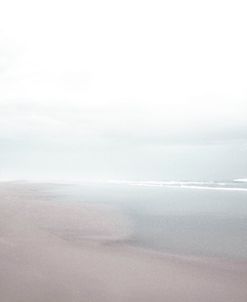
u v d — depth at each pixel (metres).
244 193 26.14
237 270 8.70
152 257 9.75
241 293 7.25
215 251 10.42
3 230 12.23
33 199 21.41
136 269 8.63
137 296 7.02
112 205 19.80
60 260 9.06
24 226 13.02
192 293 7.21
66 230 12.78
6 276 7.68
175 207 19.20
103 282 7.64
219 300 6.92
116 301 6.75
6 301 6.45
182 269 8.71
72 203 19.91
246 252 10.28
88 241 11.37
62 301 6.60
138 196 24.73
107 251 10.28
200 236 12.34
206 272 8.54
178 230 13.38
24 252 9.61
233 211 17.67
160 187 33.47
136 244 11.25
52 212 16.30
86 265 8.77
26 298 6.62
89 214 16.34
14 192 25.89
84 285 7.42
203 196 24.44
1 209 16.47
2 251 9.59
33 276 7.77
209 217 16.08
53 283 7.42
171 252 10.30
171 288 7.45
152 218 15.80
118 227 13.73
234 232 12.97
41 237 11.48
